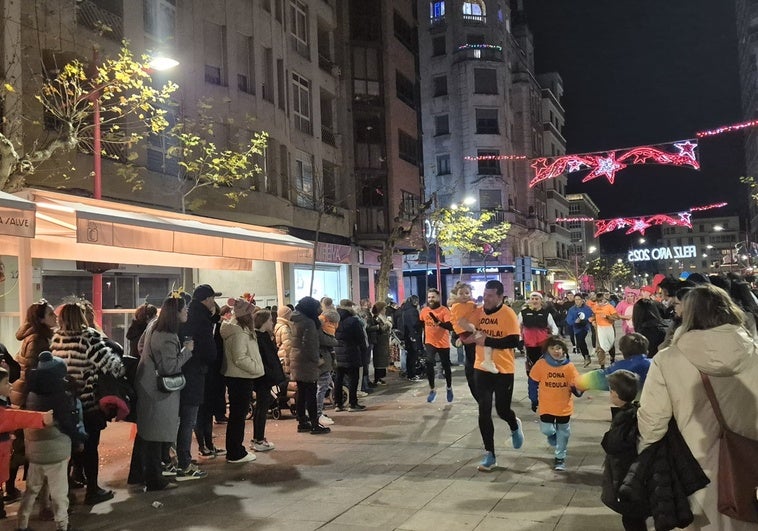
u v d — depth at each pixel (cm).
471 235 3422
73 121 1274
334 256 2694
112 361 621
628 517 379
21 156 1156
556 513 530
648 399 338
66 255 1006
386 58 3147
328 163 2827
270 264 2294
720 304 327
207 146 1908
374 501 582
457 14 5119
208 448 797
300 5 2636
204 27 2012
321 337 991
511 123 5425
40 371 522
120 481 693
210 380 782
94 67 1277
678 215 4150
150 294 1747
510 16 6147
